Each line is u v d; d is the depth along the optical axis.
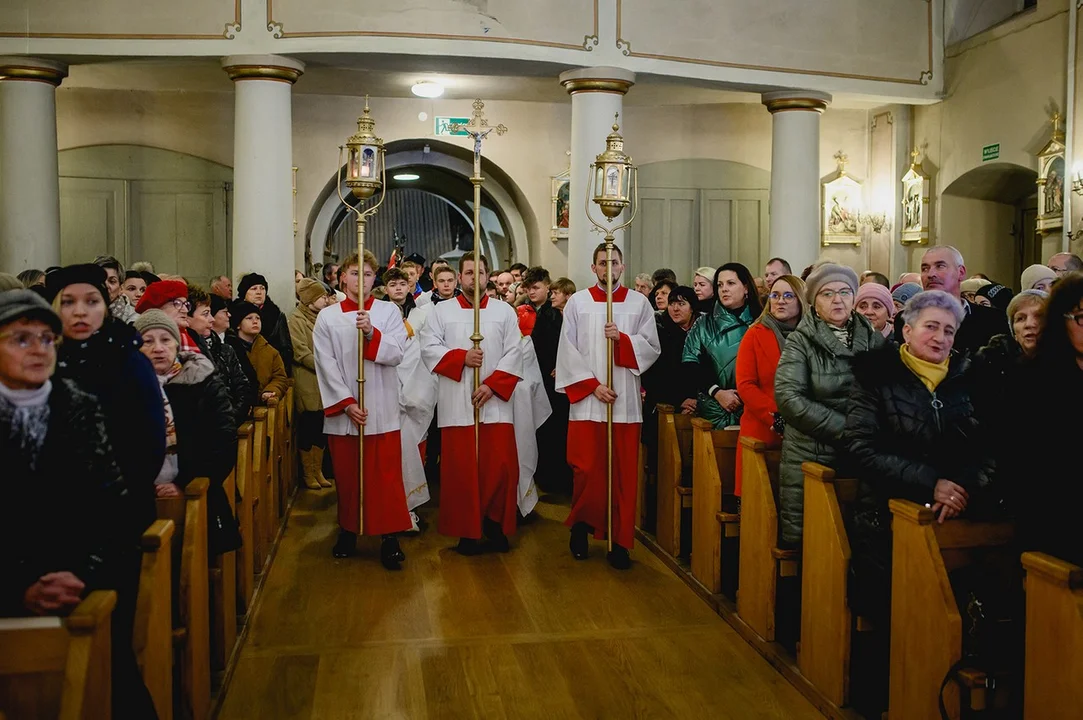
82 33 8.84
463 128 5.94
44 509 2.53
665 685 4.11
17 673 2.39
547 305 8.02
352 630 4.74
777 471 4.55
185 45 8.89
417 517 6.61
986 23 10.90
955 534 3.34
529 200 12.79
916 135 11.92
